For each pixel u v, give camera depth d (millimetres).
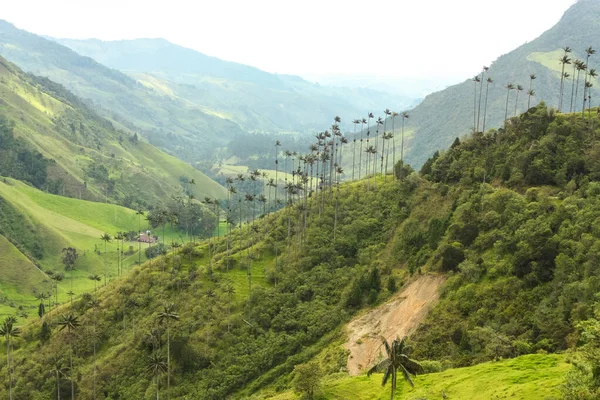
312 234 155000
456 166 143750
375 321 111938
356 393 81250
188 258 164750
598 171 110625
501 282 94500
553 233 95312
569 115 135625
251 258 154750
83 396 115938
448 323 94938
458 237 114000
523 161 124062
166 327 126375
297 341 118000
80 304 153750
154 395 109625
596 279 78000
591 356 53719
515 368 71062
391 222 145875
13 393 120812
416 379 78938
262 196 196375
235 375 113250
